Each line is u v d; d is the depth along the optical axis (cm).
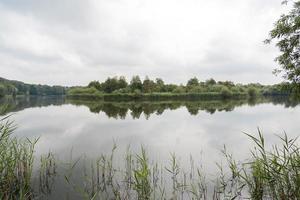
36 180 824
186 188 756
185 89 10875
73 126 2175
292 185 567
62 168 952
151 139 1573
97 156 1141
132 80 10244
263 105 5609
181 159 1091
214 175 877
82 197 694
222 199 672
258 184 666
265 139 1547
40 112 3766
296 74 824
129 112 3750
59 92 19425
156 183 802
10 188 708
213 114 3322
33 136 1655
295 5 791
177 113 3519
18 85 13525
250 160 1059
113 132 1850
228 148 1309
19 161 812
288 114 3247
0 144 777
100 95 9925
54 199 679
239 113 3462
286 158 593
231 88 11194
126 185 782
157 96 9600
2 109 935
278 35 833
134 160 1060
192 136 1678
